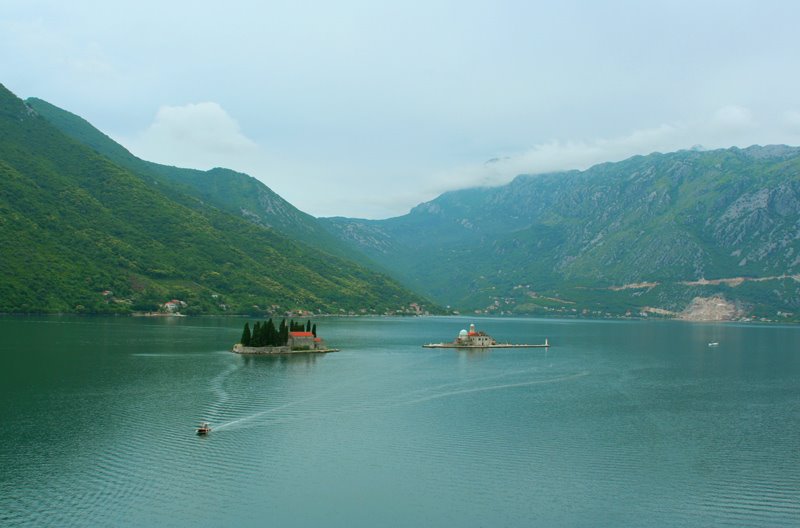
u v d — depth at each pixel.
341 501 75.56
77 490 76.06
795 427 114.50
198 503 73.69
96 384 140.12
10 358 174.12
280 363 194.62
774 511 74.56
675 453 96.62
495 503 76.12
